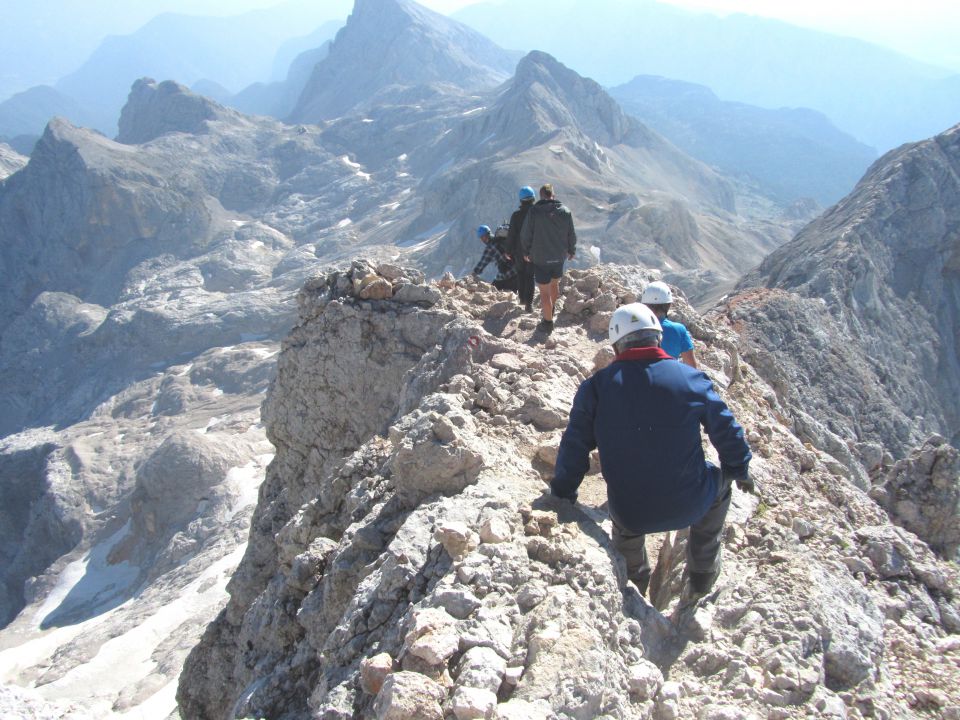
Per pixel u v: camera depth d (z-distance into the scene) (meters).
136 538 85.38
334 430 14.41
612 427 5.13
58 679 42.88
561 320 13.12
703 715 4.55
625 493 5.07
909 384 61.97
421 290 14.37
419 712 3.71
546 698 3.84
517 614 4.50
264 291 198.50
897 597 6.87
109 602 74.75
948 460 9.92
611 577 4.93
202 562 60.59
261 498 15.83
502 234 15.66
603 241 185.50
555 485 5.59
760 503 7.52
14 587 100.81
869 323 66.94
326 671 4.92
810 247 75.56
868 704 5.20
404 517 6.10
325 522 7.85
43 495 108.25
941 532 9.77
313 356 14.66
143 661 44.19
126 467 115.62
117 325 187.38
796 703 4.89
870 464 18.89
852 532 7.67
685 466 5.03
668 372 5.16
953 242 74.38
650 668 4.59
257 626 7.96
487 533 5.15
